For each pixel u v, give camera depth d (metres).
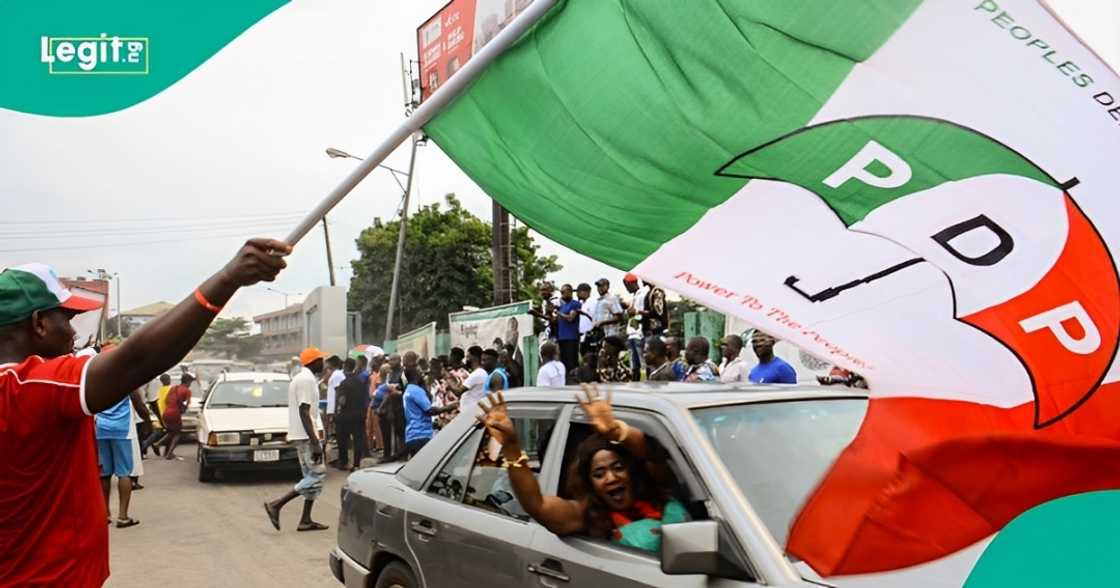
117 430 9.37
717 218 2.47
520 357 15.09
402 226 26.92
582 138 2.58
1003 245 2.23
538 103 2.59
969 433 2.16
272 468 12.95
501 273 24.59
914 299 2.26
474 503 4.04
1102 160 2.20
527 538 3.58
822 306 2.32
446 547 4.04
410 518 4.34
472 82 2.48
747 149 2.44
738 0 2.44
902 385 2.24
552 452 3.75
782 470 3.18
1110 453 2.11
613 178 2.56
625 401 3.59
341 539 5.09
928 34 2.33
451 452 4.36
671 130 2.51
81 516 2.21
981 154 2.27
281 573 7.34
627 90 2.54
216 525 9.58
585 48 2.56
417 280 32.03
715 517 2.95
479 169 2.62
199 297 2.02
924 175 2.31
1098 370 2.13
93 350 7.29
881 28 2.35
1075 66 2.24
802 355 8.77
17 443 2.06
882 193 2.33
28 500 2.10
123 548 8.41
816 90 2.39
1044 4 2.27
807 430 3.40
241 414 13.44
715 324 10.57
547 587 3.41
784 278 2.37
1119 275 2.15
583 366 10.90
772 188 2.41
